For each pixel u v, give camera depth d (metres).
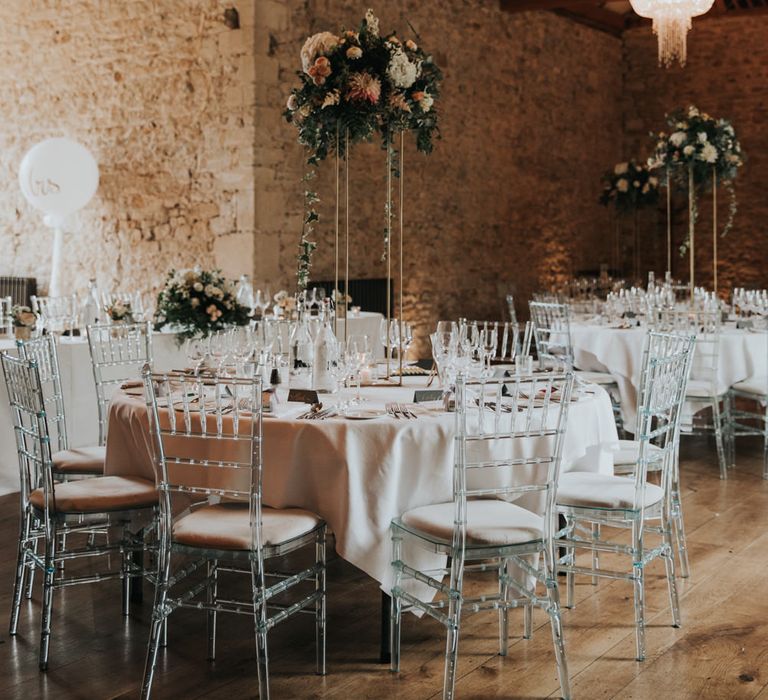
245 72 8.12
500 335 7.32
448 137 10.35
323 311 4.22
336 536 3.08
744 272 12.80
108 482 3.44
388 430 3.09
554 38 12.04
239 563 4.14
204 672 3.10
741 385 5.80
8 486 5.23
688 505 5.07
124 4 8.80
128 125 8.91
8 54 9.61
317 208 8.79
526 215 11.75
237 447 3.11
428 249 10.19
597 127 13.05
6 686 3.01
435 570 3.27
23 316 5.59
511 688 3.00
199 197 8.50
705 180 7.87
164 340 6.03
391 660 3.12
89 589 3.85
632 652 3.27
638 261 13.49
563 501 3.36
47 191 8.50
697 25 12.87
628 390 6.13
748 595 3.78
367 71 3.94
